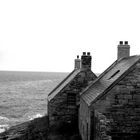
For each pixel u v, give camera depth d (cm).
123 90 1948
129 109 1952
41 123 3331
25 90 10575
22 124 3728
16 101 7188
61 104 3023
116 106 1944
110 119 1942
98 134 1733
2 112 5569
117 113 1944
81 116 2550
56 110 3017
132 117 1956
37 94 9181
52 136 2664
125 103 1950
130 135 1955
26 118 4997
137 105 1955
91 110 1927
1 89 10731
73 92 3017
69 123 3000
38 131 3009
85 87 3012
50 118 3014
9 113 5475
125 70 1975
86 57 3016
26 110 5850
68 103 3025
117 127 1945
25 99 7669
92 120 1920
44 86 12650
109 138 1580
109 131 1862
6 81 16662
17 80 18250
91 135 1922
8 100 7338
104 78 2528
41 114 5403
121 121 1947
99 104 1933
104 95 1938
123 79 1952
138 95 1959
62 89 3017
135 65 1956
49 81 17125
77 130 2861
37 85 13262
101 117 1712
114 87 1945
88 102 2041
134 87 1953
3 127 4203
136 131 1959
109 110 1941
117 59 2714
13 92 9644
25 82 15875
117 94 1945
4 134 3341
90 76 3020
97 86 2414
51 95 3544
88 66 3028
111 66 2752
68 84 3019
